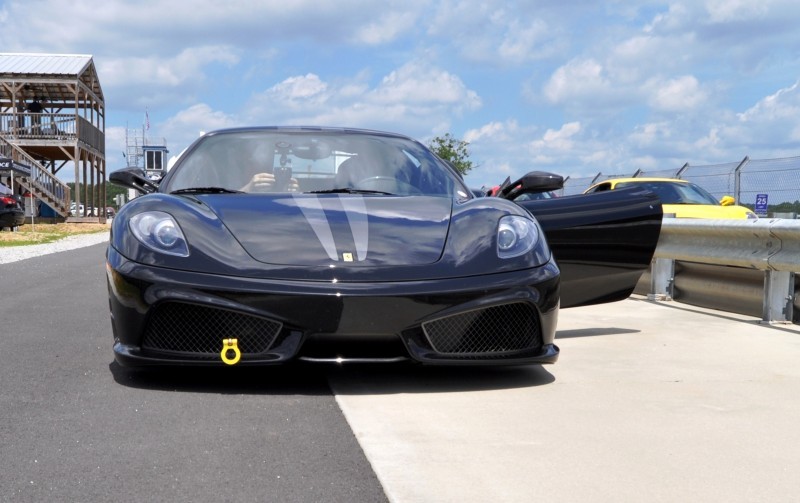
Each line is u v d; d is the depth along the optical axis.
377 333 2.99
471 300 3.07
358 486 2.05
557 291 3.30
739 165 13.58
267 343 3.02
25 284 7.43
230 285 2.98
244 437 2.48
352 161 4.06
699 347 4.23
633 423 2.68
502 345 3.19
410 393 3.10
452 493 2.00
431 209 3.54
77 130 31.38
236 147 4.10
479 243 3.28
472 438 2.48
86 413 2.75
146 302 3.04
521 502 1.94
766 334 4.70
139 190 4.19
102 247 14.94
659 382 3.33
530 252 3.31
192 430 2.55
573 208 4.28
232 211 3.36
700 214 9.25
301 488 2.03
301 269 3.03
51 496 1.96
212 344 3.04
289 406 2.88
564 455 2.32
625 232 4.34
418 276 3.06
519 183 4.33
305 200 3.56
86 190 33.72
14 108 30.86
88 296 6.42
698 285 6.14
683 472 2.18
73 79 31.17
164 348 3.08
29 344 4.12
